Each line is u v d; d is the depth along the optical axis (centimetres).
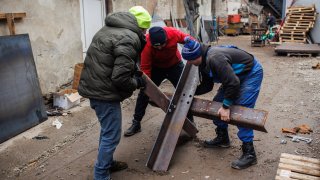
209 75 383
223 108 366
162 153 401
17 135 472
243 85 379
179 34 452
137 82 377
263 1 3425
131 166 403
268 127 526
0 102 445
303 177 315
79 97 627
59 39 650
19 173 389
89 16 772
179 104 428
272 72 1009
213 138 484
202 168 395
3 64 461
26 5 562
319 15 1595
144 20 355
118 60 311
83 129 527
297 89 774
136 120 498
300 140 469
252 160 395
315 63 1146
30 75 509
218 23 2566
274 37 1855
